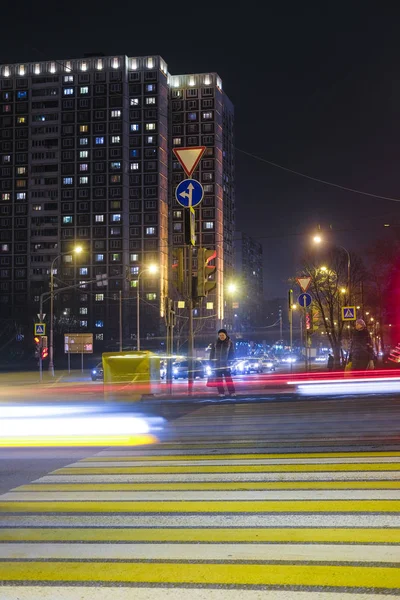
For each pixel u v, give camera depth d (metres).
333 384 24.97
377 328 70.50
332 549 4.71
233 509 5.91
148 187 129.38
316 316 50.69
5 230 131.62
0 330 114.94
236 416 13.98
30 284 129.88
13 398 25.72
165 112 134.38
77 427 12.80
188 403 17.80
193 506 6.07
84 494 6.69
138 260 128.38
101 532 5.35
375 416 12.95
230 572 4.30
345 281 52.62
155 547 4.90
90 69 130.50
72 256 129.00
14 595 4.00
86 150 129.75
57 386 38.00
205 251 18.59
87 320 127.62
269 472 7.48
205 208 134.88
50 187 130.75
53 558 4.71
